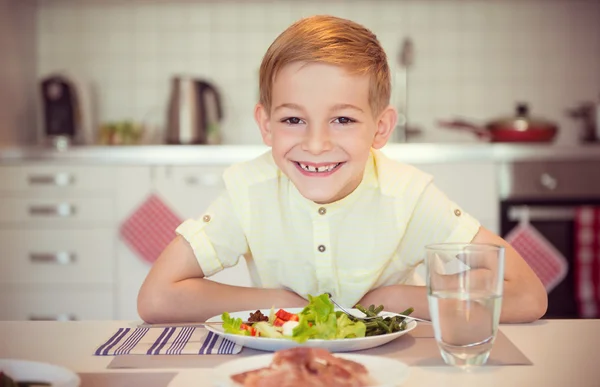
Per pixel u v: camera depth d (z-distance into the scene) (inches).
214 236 48.4
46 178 121.2
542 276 120.0
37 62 143.9
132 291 121.6
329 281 48.1
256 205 48.7
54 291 121.7
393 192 47.6
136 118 144.3
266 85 41.7
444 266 30.0
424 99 143.3
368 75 40.1
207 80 143.9
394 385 25.2
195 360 32.3
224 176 49.7
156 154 121.6
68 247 121.4
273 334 34.0
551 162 121.9
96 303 121.7
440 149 121.1
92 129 142.2
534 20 142.8
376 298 44.3
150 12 143.7
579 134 142.6
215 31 143.8
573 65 142.7
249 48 143.9
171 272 46.6
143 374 30.2
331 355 25.9
